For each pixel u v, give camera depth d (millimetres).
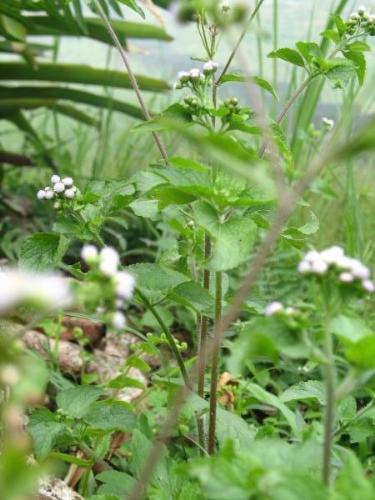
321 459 343
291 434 591
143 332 815
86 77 1069
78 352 740
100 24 991
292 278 839
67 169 1094
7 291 277
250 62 1220
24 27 912
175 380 521
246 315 733
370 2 1232
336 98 1100
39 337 712
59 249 461
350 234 884
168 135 1136
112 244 952
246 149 433
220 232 408
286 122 980
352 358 321
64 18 869
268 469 317
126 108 1126
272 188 304
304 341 323
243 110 487
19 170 1188
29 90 1076
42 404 606
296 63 562
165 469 464
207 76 496
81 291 318
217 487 309
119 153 1175
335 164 987
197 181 435
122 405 503
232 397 638
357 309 790
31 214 1022
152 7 763
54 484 505
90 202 482
